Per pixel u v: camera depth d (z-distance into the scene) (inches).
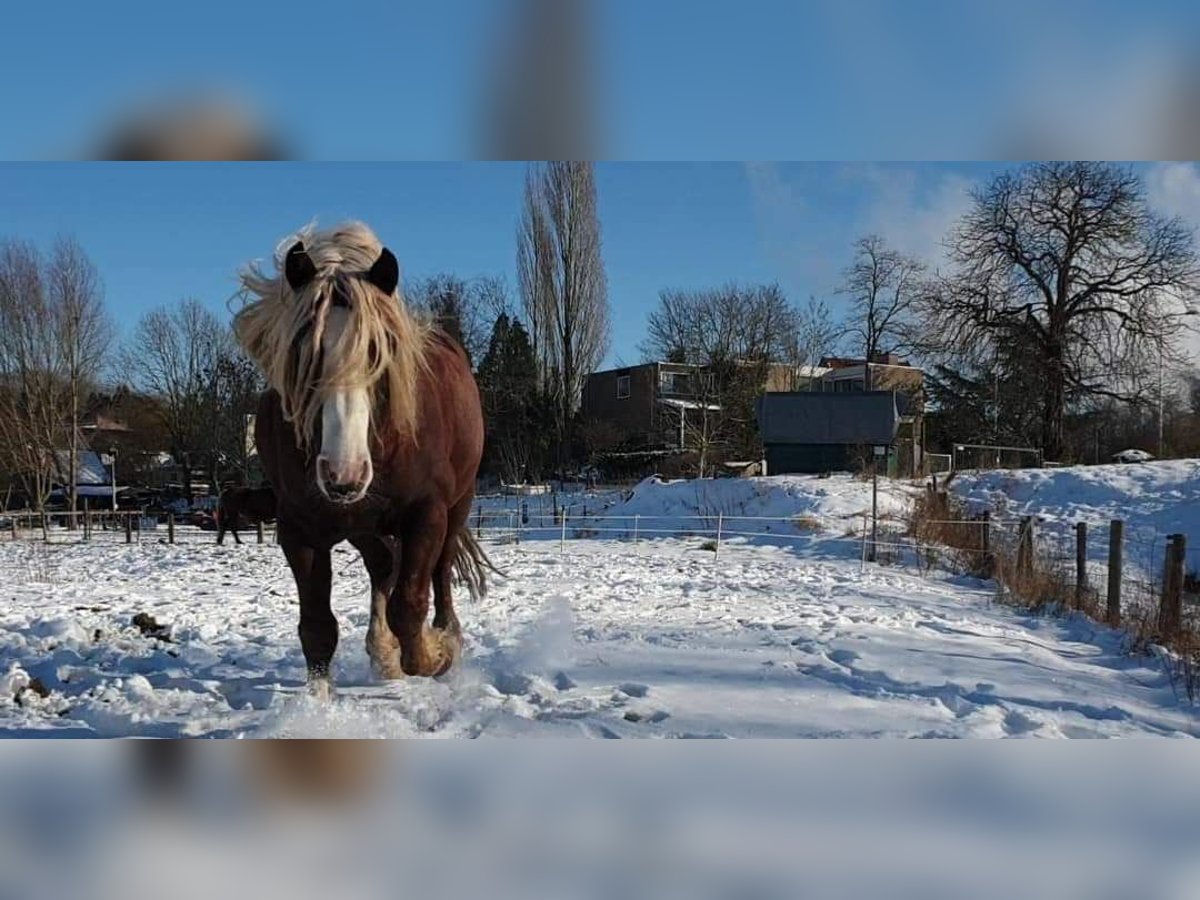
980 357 1734.7
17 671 254.4
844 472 1462.8
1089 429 1827.0
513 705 224.5
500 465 1882.4
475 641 336.2
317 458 184.7
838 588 564.4
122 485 2137.1
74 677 266.2
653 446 1939.0
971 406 1849.2
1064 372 1654.8
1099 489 1099.9
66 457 1742.1
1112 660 347.6
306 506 207.6
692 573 648.4
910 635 362.9
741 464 1686.8
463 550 298.2
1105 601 510.9
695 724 209.0
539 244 1808.6
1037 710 240.8
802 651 317.4
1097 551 860.6
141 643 330.6
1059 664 323.9
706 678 263.7
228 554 885.8
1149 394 1683.1
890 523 964.0
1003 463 1582.2
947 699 251.3
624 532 1051.9
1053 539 920.3
